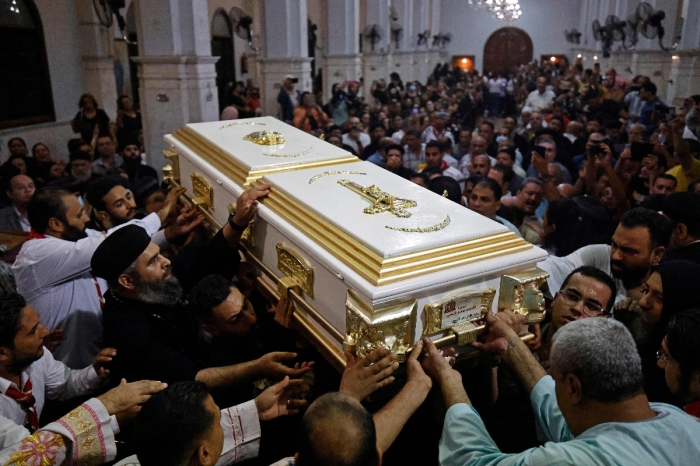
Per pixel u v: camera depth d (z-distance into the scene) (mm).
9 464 1231
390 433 1199
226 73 14039
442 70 18375
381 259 1316
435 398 1580
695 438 1050
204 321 1684
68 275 2115
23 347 1553
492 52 22484
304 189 1803
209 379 1532
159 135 5488
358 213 1582
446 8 22438
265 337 1876
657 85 10531
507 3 12547
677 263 1607
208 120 5625
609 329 1086
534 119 6516
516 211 3012
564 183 4059
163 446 1073
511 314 1474
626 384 1045
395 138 6227
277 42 7992
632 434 1030
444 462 1239
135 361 1675
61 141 8164
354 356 1359
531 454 1081
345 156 2205
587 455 1014
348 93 8805
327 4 10273
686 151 3777
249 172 1978
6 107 7258
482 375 1607
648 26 9328
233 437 1389
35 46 7664
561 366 1106
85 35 8438
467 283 1405
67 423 1319
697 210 2135
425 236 1424
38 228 2189
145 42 5230
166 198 2561
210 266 1949
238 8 14047
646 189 3697
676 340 1312
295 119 6688
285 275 1736
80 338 2180
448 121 6805
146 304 1769
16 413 1597
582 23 20297
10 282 2326
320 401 983
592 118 7520
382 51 13109
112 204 2406
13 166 4391
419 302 1342
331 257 1444
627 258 1858
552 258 2199
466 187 3371
